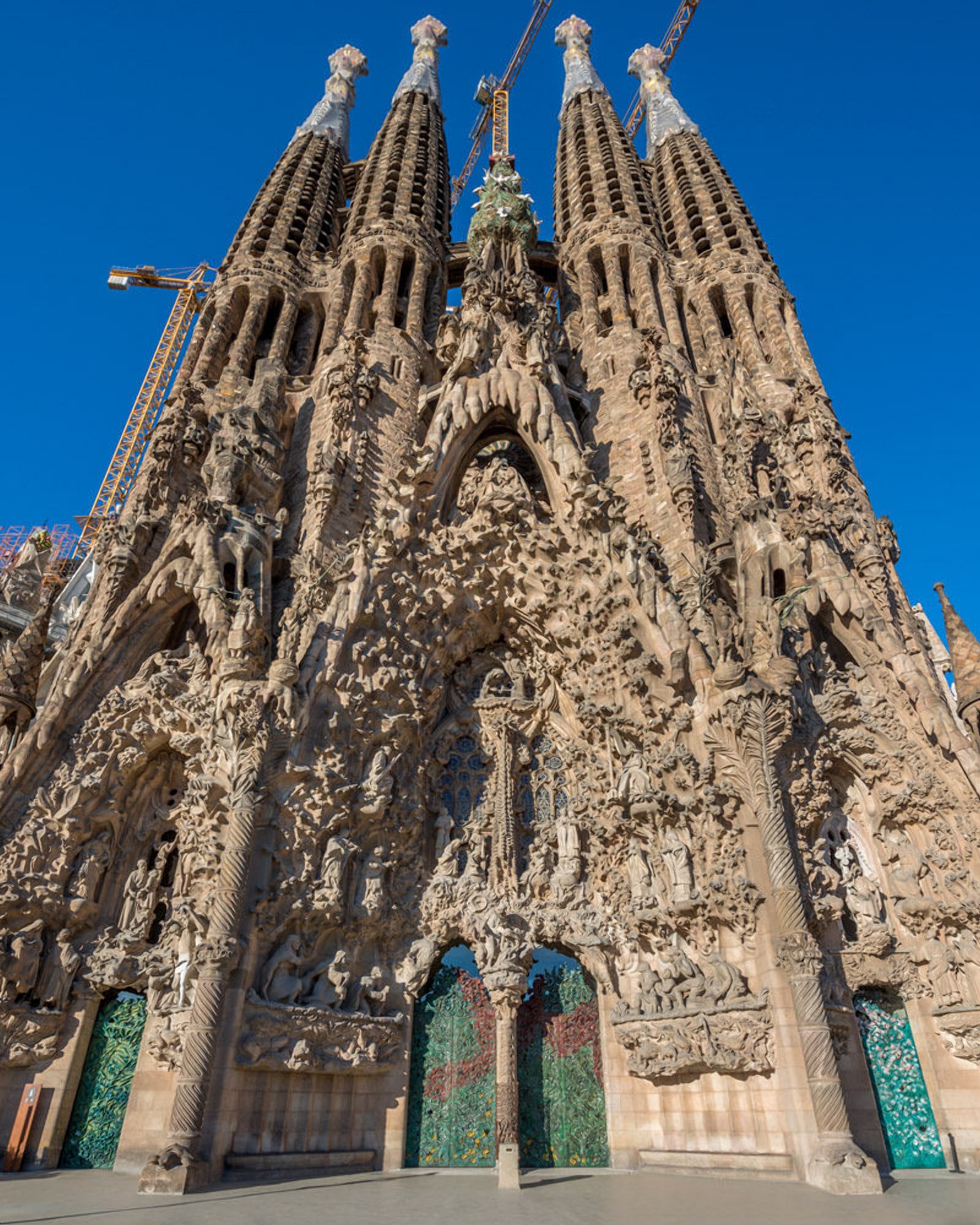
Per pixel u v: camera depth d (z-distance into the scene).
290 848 20.03
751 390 35.97
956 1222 11.82
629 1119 20.20
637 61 66.75
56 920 21.27
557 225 53.66
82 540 66.50
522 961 21.12
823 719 23.94
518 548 27.06
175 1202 13.94
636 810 21.81
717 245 44.91
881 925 21.80
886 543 30.47
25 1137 18.91
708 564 27.28
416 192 49.19
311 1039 18.88
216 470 28.30
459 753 26.36
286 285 41.75
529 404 29.88
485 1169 19.84
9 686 24.09
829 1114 16.47
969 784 22.72
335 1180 17.25
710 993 19.41
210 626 23.64
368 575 25.00
